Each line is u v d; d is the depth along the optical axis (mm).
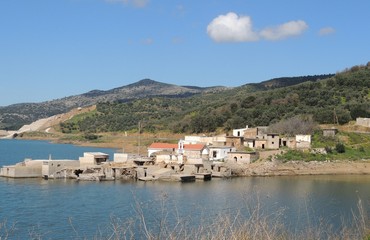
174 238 28375
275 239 27734
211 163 140000
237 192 103062
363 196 99375
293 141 163375
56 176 127062
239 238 25984
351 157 156625
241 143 166875
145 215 72375
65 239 61312
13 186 111062
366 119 194125
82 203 89438
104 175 126438
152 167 131625
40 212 80750
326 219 70500
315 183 123000
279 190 107250
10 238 61375
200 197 95562
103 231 65062
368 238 31953
